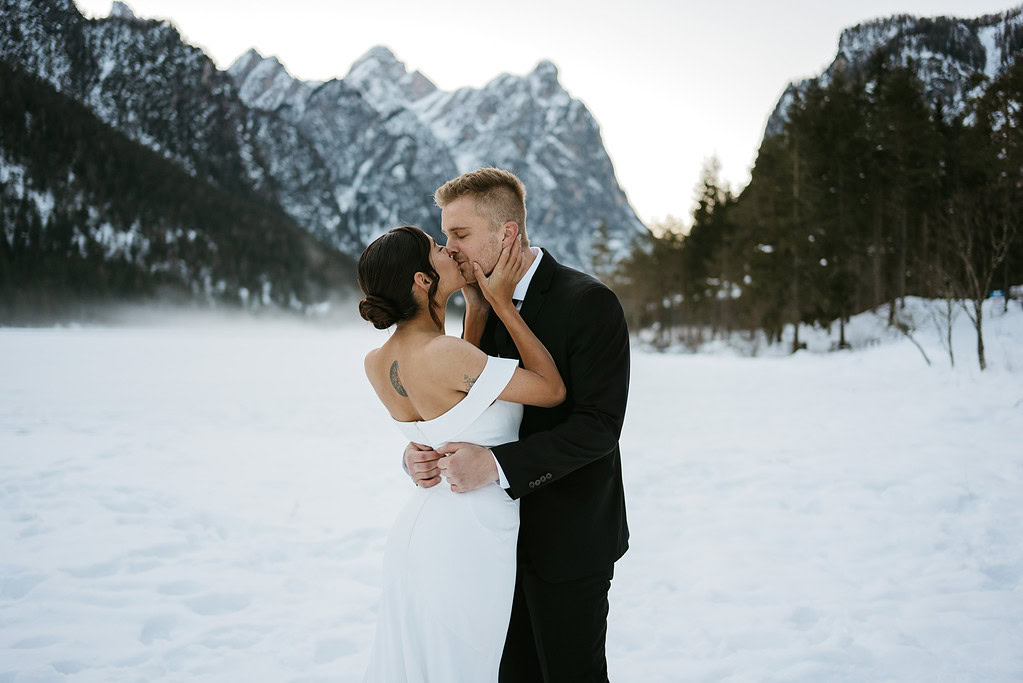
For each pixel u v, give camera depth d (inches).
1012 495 188.1
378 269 63.8
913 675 95.0
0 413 350.6
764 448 273.9
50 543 157.8
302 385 549.0
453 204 65.6
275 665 102.7
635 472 234.1
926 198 1010.7
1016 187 732.0
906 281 1111.6
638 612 122.1
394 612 64.4
